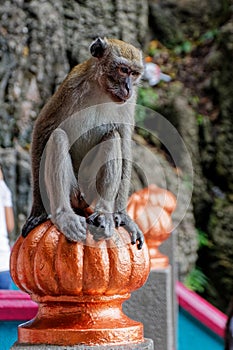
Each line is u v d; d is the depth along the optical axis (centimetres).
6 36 1606
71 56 1658
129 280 443
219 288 1642
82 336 428
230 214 1670
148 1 1897
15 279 457
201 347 870
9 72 1599
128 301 723
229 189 1702
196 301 877
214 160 1714
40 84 1616
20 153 1521
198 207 1689
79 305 439
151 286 725
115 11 1720
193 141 1712
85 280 430
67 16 1673
